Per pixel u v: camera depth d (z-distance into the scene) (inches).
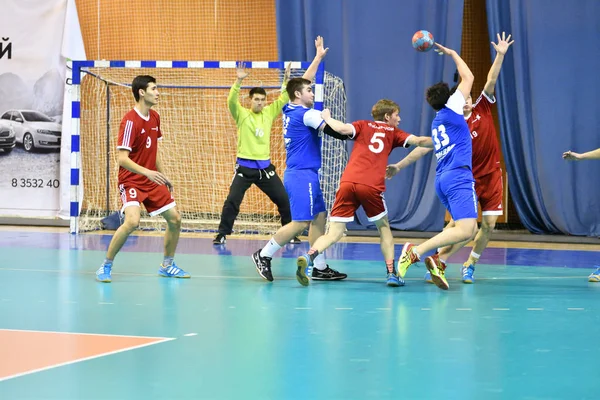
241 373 175.5
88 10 641.0
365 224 577.0
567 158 337.1
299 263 298.8
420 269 366.9
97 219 583.8
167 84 631.2
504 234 565.3
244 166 459.5
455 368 181.3
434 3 558.9
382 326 229.5
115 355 191.5
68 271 345.4
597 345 206.7
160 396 157.8
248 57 633.6
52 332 218.4
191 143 631.2
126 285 307.4
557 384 168.4
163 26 638.5
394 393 161.0
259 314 247.6
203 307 259.6
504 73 562.6
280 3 578.6
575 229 555.8
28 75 626.5
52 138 625.0
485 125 321.1
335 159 550.9
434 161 572.7
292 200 316.8
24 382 167.3
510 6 554.9
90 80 620.1
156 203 318.3
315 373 175.8
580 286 316.5
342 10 571.2
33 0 624.7
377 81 570.9
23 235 512.7
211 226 585.0
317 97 495.5
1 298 274.7
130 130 305.3
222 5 634.8
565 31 550.0
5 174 633.0
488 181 321.1
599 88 549.6
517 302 274.7
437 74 561.6
